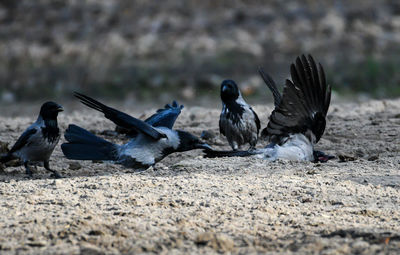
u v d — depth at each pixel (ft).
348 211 27.22
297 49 108.88
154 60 109.81
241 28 122.42
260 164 37.47
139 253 22.00
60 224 25.41
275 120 37.01
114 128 56.59
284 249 22.30
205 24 126.31
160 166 39.70
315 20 122.11
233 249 22.43
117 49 115.34
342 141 47.24
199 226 25.29
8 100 96.58
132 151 35.60
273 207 28.12
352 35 113.60
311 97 36.22
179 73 101.96
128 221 25.79
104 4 139.33
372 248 21.94
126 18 132.36
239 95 43.14
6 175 40.42
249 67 101.55
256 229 24.84
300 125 37.52
